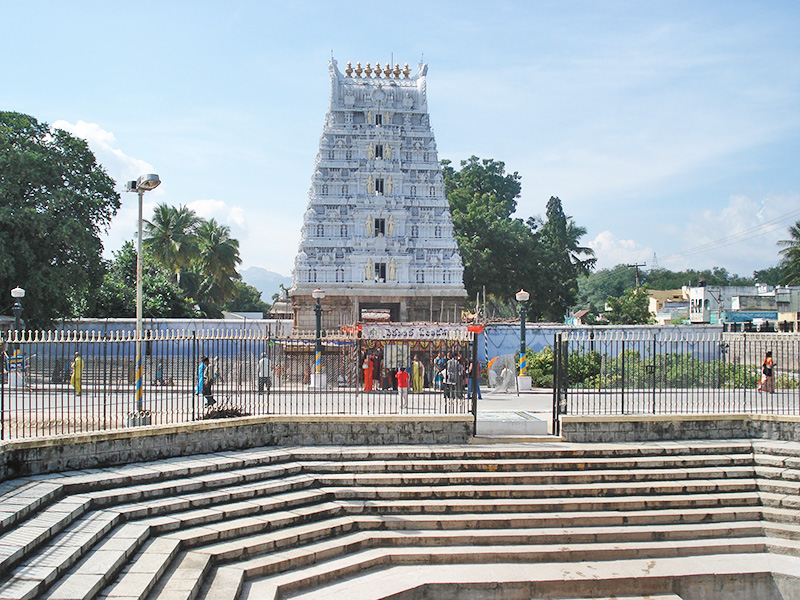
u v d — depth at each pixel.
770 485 18.72
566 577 15.17
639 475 18.98
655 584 15.31
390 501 17.59
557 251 79.31
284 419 20.48
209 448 19.28
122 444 17.66
